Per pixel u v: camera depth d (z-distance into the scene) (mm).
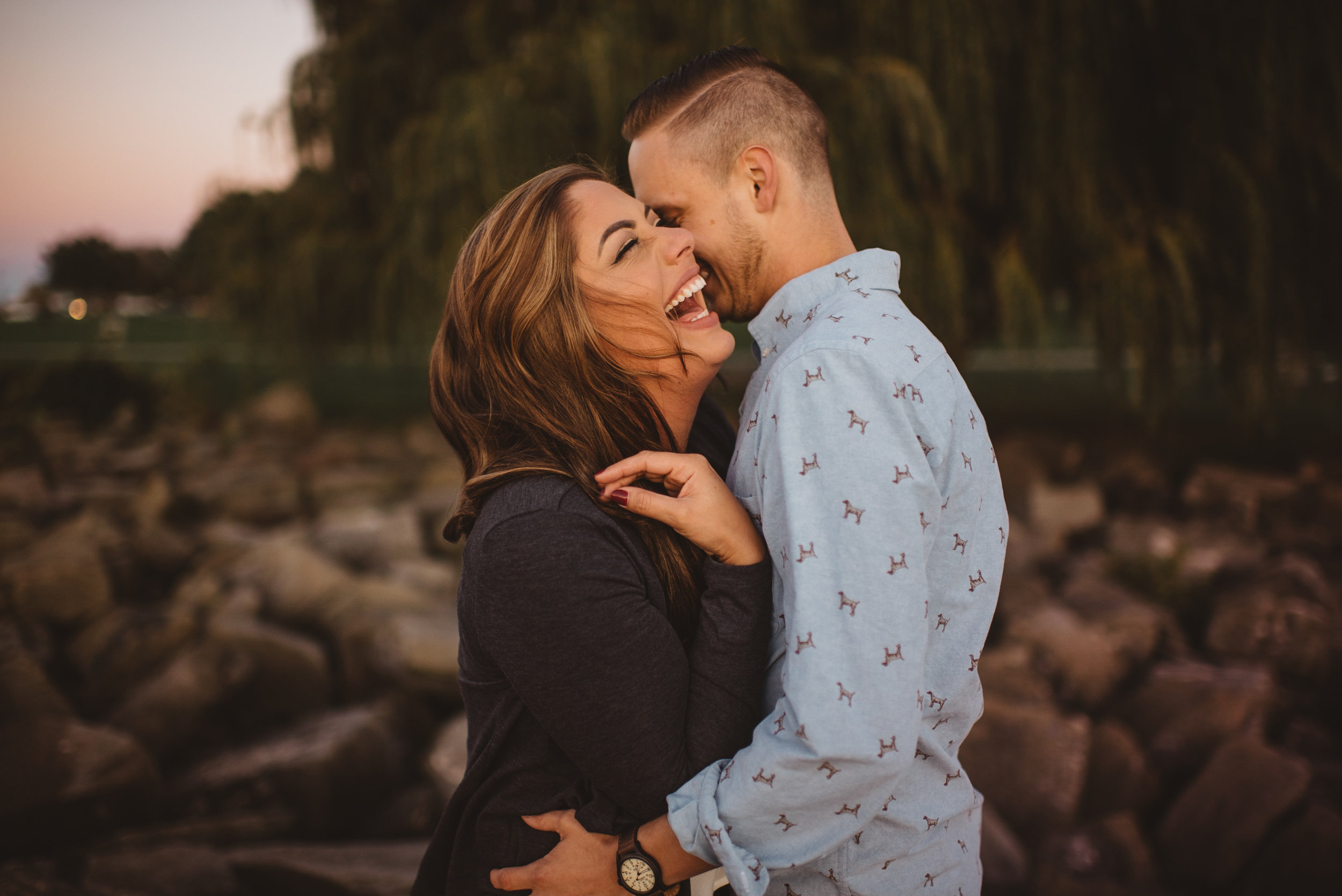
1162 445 7371
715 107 1109
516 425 1021
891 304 1007
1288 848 2463
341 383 12086
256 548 5023
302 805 2676
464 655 1043
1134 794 2820
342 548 4891
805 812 852
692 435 1267
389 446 8227
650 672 892
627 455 1049
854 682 826
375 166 7723
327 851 2324
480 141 5863
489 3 7113
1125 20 5809
